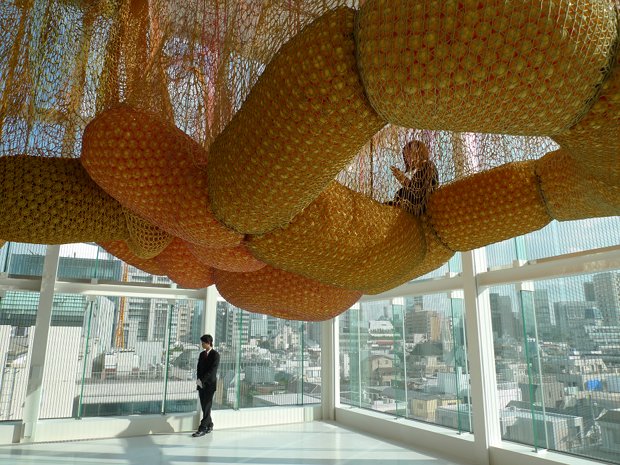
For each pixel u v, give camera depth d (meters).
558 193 1.06
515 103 0.57
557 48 0.52
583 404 4.32
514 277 5.01
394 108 0.61
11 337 6.31
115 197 1.02
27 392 6.19
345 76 0.63
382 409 7.21
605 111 0.60
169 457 5.39
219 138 0.84
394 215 1.03
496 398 5.27
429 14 0.53
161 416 6.89
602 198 0.92
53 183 1.10
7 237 1.17
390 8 0.55
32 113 1.21
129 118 0.93
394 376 6.98
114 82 1.18
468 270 5.57
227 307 7.75
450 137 1.23
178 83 1.06
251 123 0.74
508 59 0.52
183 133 1.00
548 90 0.55
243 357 7.74
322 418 8.20
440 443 5.74
